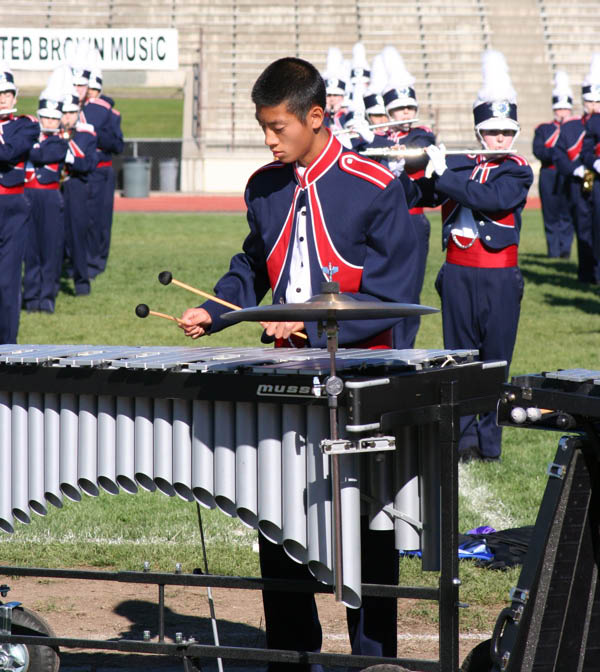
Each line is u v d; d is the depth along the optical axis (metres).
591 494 8.71
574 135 39.69
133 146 80.00
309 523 9.09
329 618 12.77
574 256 48.62
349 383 8.57
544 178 46.62
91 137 35.44
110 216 41.16
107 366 9.59
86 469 9.88
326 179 10.22
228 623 12.70
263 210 10.57
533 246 51.78
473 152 17.89
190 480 9.58
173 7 92.69
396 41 93.25
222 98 87.75
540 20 94.75
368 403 8.59
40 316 32.59
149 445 9.67
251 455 9.27
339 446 8.57
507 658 8.80
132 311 33.84
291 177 10.44
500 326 18.52
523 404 8.70
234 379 9.07
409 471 9.20
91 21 92.19
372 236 10.25
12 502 10.25
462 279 18.47
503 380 9.42
